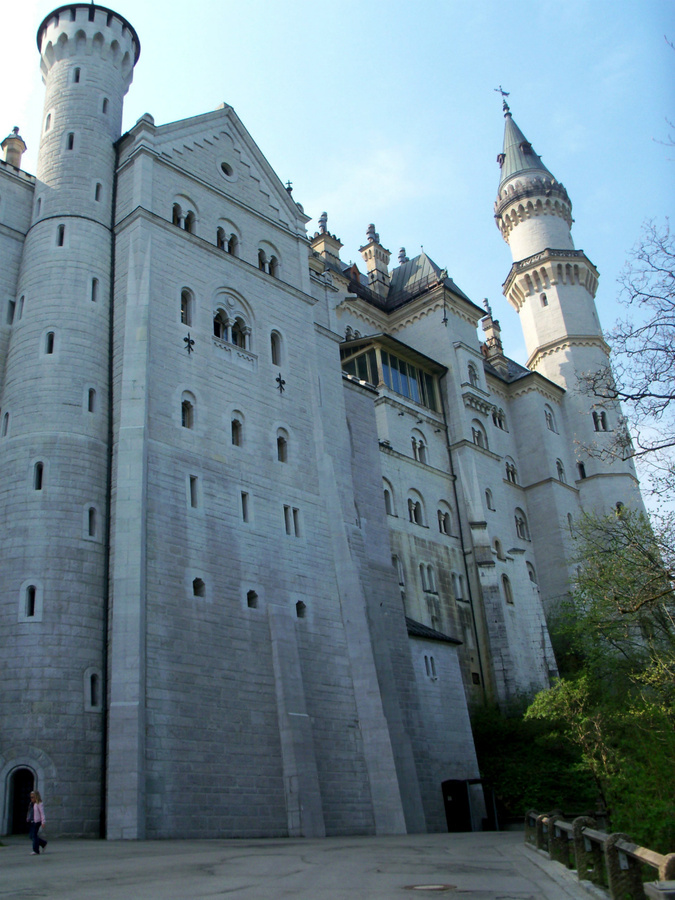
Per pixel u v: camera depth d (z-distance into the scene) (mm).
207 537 36000
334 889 13352
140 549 32438
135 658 30500
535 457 76188
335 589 41562
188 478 36438
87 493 34312
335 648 39875
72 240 39250
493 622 58750
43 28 46031
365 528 49281
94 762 30109
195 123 46000
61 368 36094
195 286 41500
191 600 33969
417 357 64812
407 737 41062
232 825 31141
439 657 49844
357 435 52250
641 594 28688
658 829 15305
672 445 23234
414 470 60469
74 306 37750
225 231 45250
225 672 33906
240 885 13930
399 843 27219
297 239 50031
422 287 73062
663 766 19156
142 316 37781
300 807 33062
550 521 73562
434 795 43281
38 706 29688
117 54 45938
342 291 69875
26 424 34938
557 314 85250
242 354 42562
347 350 64062
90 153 42094
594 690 42125
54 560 32281
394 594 48594
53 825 28281
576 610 46906
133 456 34312
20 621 30906
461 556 61656
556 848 17359
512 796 46125
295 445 43281
